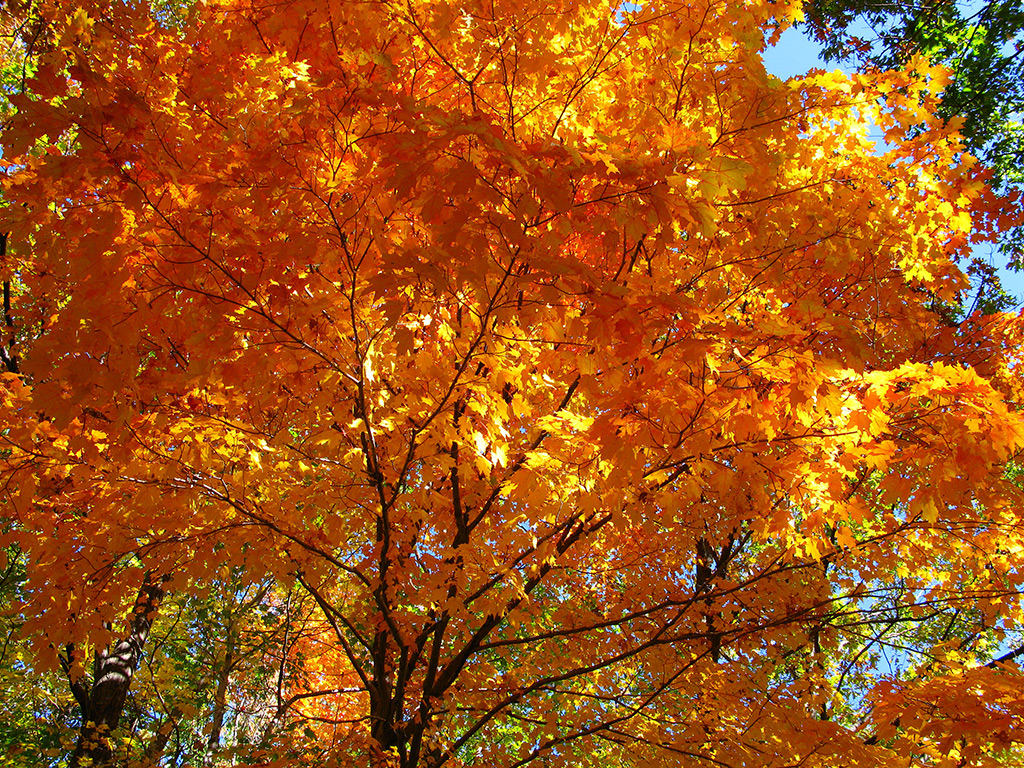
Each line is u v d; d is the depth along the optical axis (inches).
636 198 86.5
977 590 163.2
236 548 142.3
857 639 237.0
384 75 101.8
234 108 102.3
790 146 129.6
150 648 291.7
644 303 88.0
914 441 119.3
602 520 158.6
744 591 177.3
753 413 106.0
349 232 109.9
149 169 93.4
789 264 144.4
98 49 110.1
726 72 112.0
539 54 105.0
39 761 265.0
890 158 153.6
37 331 197.3
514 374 121.0
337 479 149.9
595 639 189.2
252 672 285.1
